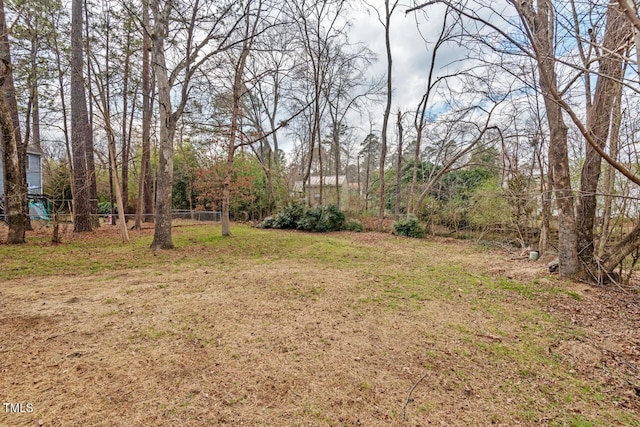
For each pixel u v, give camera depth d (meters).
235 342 2.77
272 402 1.96
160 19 7.31
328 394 2.06
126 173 15.40
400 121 14.45
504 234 10.50
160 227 7.83
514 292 4.57
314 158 26.16
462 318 3.51
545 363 2.52
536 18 3.47
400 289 4.66
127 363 2.36
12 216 7.78
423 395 2.07
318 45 13.73
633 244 4.54
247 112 15.90
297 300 4.00
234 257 7.06
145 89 12.26
